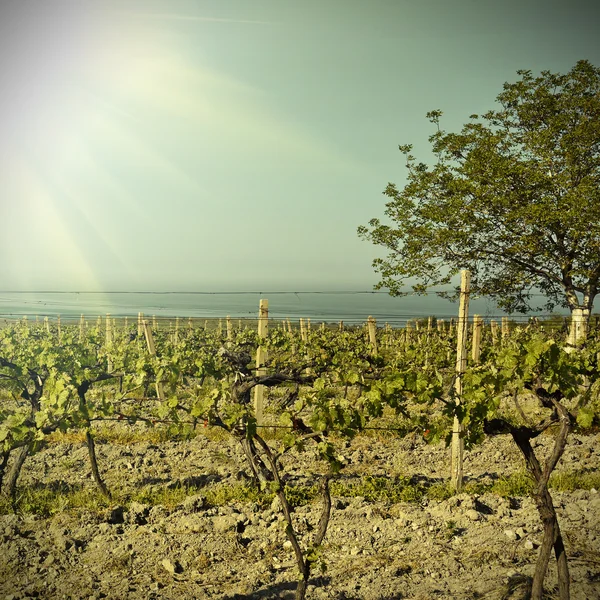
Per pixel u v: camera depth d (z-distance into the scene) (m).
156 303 80.94
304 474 8.83
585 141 18.77
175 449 10.29
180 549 6.16
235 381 7.77
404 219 20.56
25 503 7.38
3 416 7.54
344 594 5.23
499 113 21.64
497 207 19.05
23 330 14.34
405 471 9.09
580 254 18.11
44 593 5.30
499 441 10.65
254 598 5.15
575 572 5.34
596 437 10.88
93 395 8.49
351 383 5.95
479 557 5.81
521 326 19.62
